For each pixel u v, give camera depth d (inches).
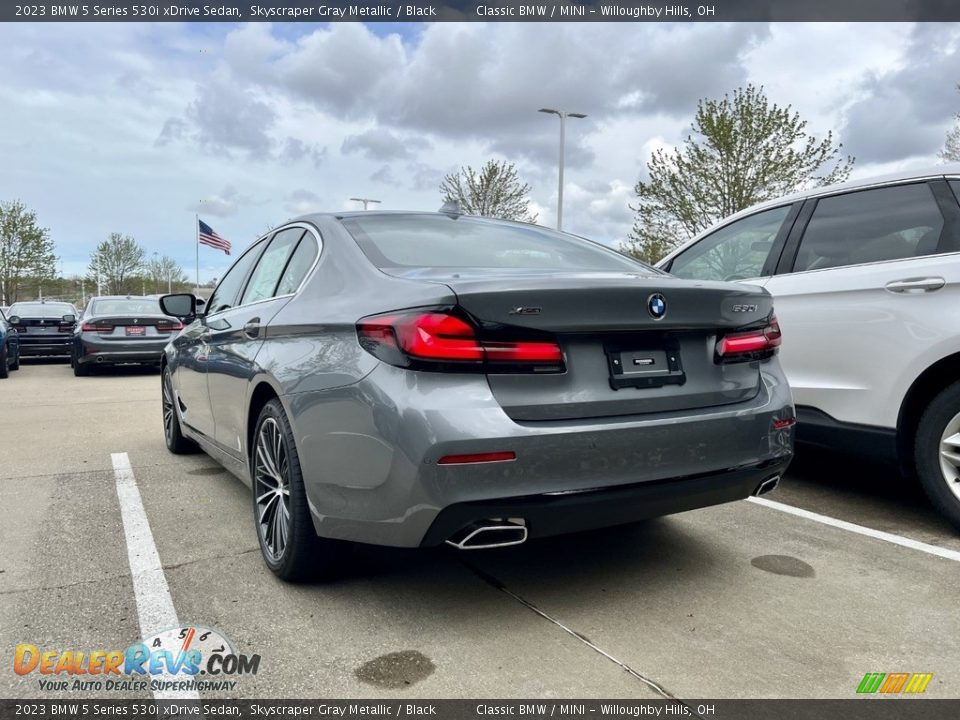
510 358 89.6
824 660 90.0
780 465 108.9
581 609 104.5
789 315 155.5
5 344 477.1
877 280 139.3
